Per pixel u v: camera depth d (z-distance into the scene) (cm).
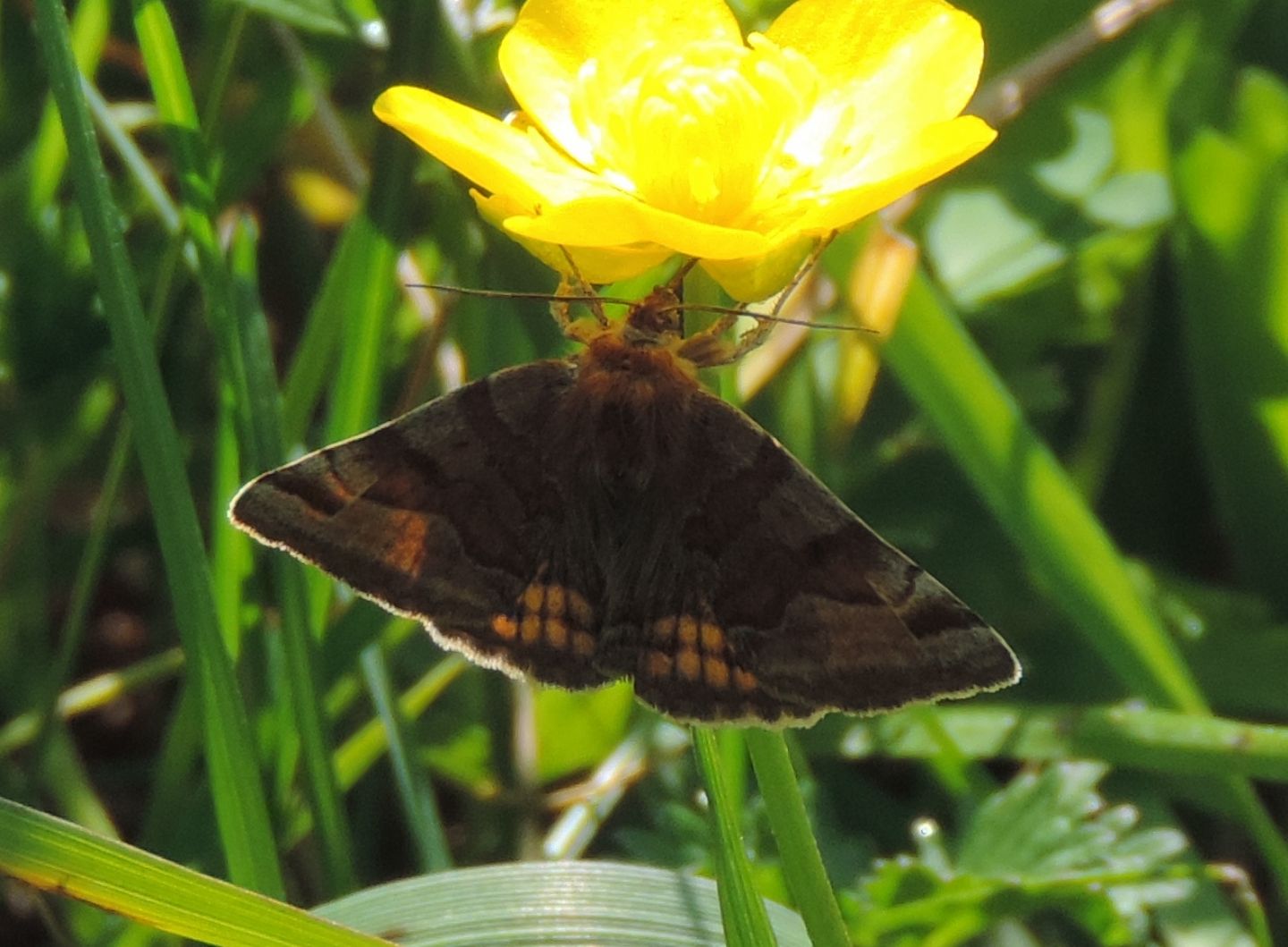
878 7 17
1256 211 20
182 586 17
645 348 17
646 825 20
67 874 16
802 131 17
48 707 19
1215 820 20
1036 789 19
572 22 17
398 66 19
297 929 16
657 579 17
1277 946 20
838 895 18
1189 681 19
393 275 19
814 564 17
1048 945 19
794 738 19
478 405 17
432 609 17
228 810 17
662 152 17
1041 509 19
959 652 17
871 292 19
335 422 19
